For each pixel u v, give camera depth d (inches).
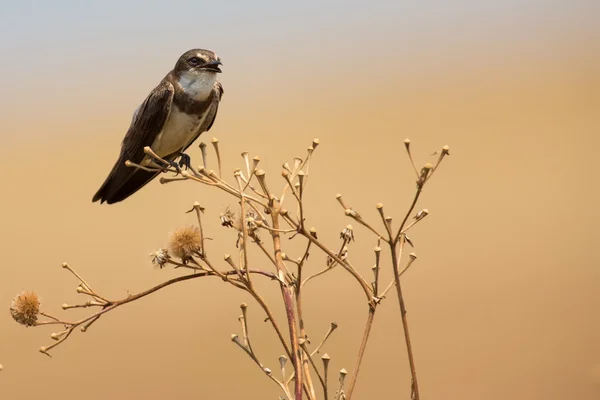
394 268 169.5
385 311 774.5
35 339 769.6
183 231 184.5
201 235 183.5
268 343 703.7
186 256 183.5
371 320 179.6
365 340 178.1
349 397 175.3
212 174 190.4
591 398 556.1
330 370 615.8
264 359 668.1
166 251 184.5
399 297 170.1
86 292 183.0
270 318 179.3
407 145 169.9
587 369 586.9
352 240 186.2
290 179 190.9
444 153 167.9
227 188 187.9
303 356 182.2
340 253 186.1
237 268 188.5
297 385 173.2
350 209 170.6
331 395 566.3
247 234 188.9
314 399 178.9
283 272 183.5
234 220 191.2
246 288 181.0
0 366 165.6
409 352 168.6
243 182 197.5
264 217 195.2
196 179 189.8
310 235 183.2
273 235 187.6
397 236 168.2
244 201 191.0
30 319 181.9
